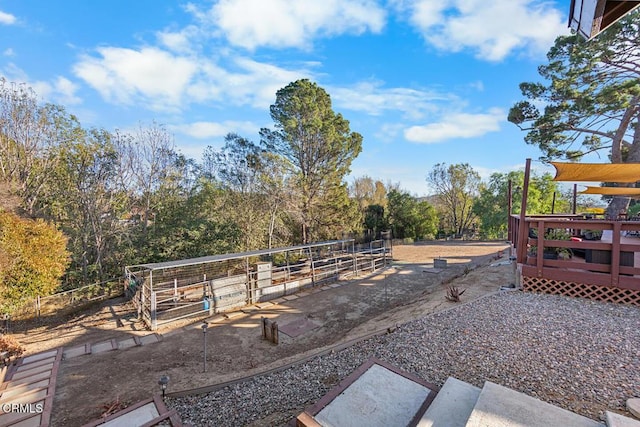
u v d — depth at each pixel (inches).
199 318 383.2
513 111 583.5
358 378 151.8
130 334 334.6
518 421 99.0
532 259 275.3
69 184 573.6
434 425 108.1
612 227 233.9
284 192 733.9
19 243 348.8
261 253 460.1
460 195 1333.7
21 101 554.9
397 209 1206.9
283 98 749.3
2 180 520.4
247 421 153.6
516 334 194.4
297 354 253.6
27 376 235.6
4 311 340.2
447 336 205.6
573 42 500.7
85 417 184.7
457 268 612.7
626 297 227.8
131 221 649.0
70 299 488.7
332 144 757.9
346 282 553.3
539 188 981.8
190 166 745.6
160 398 185.9
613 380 138.3
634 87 457.1
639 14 432.8
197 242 608.7
